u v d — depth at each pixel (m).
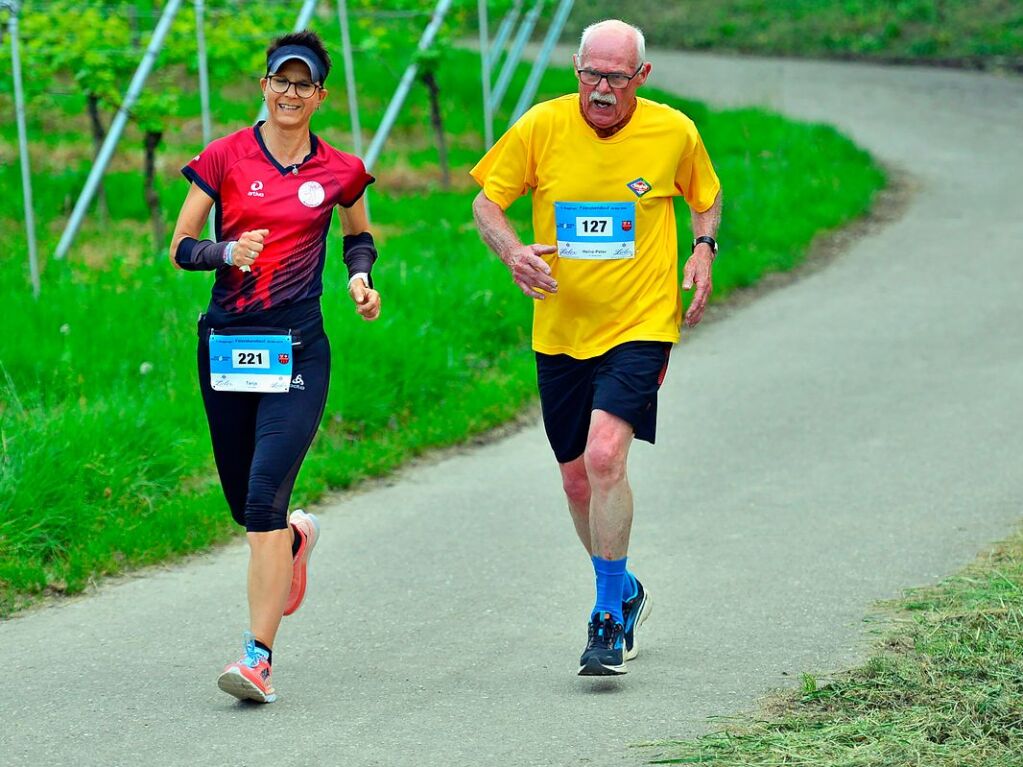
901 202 62.59
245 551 24.28
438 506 27.09
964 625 19.05
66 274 39.38
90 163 57.19
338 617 20.73
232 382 17.73
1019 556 22.83
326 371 18.03
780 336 42.28
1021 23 108.06
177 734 15.91
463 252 46.56
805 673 17.53
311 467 28.12
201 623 20.50
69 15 47.47
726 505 26.81
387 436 31.11
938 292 47.22
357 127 52.25
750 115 77.19
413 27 63.78
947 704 16.05
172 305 36.06
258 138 17.81
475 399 33.94
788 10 115.31
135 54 47.03
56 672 18.34
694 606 21.00
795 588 21.70
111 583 22.55
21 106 38.91
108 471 25.56
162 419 28.64
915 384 36.19
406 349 34.22
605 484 17.55
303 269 17.81
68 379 30.53
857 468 29.11
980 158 71.50
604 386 17.98
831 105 86.12
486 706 16.73
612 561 17.61
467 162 63.88
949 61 102.81
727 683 17.41
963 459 29.48
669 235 18.42
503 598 21.59
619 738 15.48
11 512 23.44
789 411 34.00
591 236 18.09
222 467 18.62
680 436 32.09
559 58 97.94
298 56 17.34
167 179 56.34
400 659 18.78
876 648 18.47
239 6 53.12
